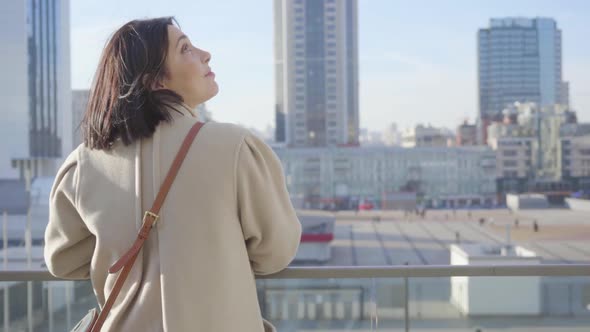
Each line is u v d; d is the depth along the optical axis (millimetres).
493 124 140375
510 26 161750
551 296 2131
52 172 83938
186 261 1062
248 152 1129
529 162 130750
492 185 130250
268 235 1142
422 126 159875
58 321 1668
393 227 106562
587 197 131750
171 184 1095
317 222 83500
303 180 126812
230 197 1105
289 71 151500
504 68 160375
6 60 75062
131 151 1140
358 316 1659
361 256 82625
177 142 1125
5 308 1640
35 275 1637
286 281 1695
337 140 151000
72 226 1200
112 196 1131
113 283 1113
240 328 1080
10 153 75125
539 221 108000
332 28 151250
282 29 157750
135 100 1137
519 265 1551
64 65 89000
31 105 79500
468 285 2193
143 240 1074
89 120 1179
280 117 157125
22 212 65312
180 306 1048
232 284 1081
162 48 1189
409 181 127375
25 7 76875
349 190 126750
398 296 1651
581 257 74938
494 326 2195
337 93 151125
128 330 1070
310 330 1696
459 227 105312
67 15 90562
